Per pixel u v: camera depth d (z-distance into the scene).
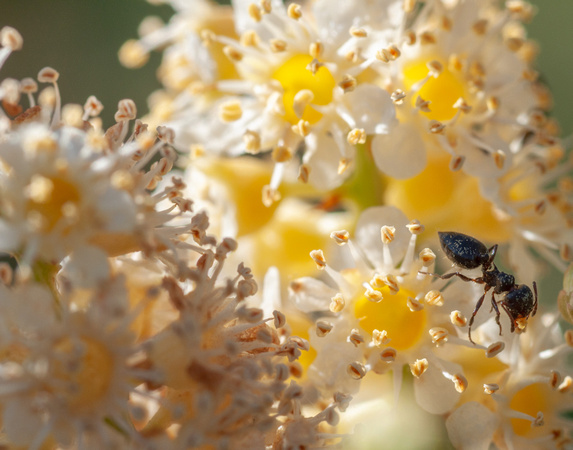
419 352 0.08
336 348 0.08
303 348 0.08
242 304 0.07
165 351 0.07
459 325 0.08
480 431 0.08
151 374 0.07
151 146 0.07
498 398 0.08
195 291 0.07
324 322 0.08
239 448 0.07
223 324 0.07
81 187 0.07
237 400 0.07
